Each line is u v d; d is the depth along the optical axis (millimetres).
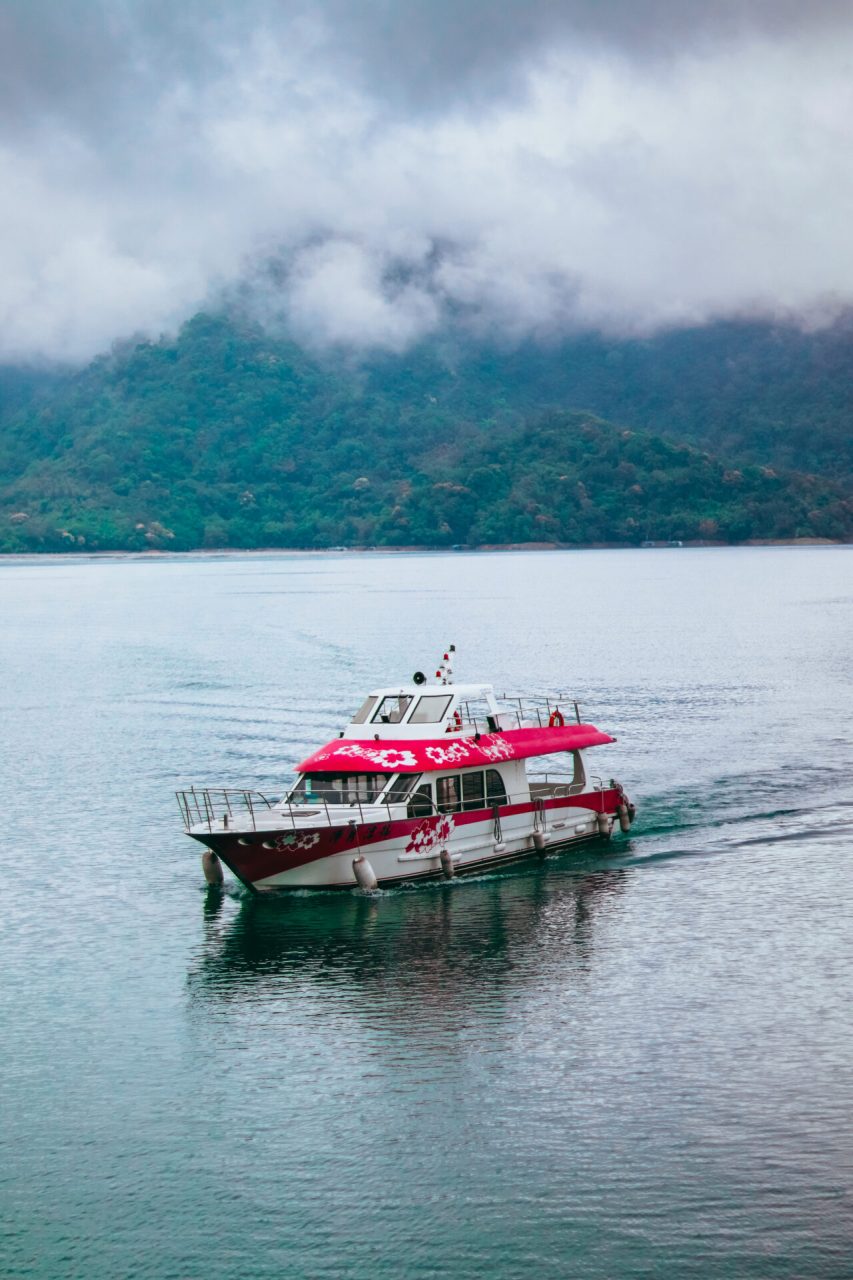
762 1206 28062
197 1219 28203
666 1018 36344
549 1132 30844
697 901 45844
